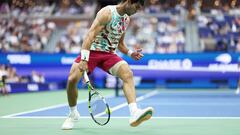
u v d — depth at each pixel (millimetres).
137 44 44438
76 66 10484
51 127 11195
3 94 29078
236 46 42531
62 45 45250
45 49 46625
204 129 10758
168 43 45156
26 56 37156
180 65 35688
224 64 35188
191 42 46062
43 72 37625
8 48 43625
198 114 15203
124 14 10258
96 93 10359
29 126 11422
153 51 43750
